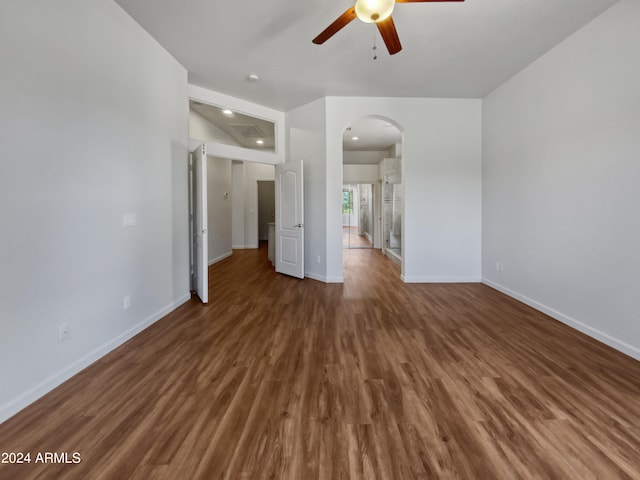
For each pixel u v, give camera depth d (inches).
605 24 97.3
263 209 436.5
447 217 178.2
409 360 87.7
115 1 93.5
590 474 49.2
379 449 54.8
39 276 70.7
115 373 80.6
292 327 113.0
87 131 84.3
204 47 120.9
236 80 151.0
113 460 52.4
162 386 74.8
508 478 48.6
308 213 191.8
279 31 110.3
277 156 199.5
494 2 93.8
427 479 48.5
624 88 91.7
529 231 136.3
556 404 67.4
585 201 106.0
